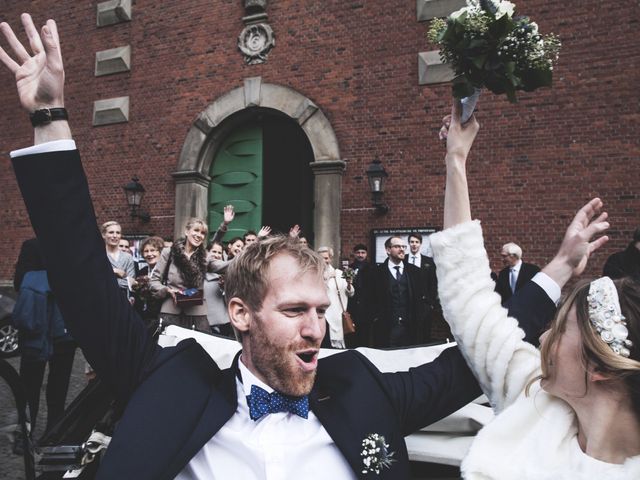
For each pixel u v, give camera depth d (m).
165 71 9.91
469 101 1.57
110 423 1.90
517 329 1.40
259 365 1.40
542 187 7.55
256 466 1.38
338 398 1.51
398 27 8.46
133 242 9.79
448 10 8.14
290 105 8.95
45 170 1.35
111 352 1.41
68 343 4.05
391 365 2.11
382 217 8.33
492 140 7.85
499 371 1.34
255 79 9.21
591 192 7.30
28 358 3.81
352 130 8.62
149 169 9.90
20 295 3.82
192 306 4.75
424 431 1.99
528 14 7.73
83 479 1.82
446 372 1.60
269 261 1.39
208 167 9.79
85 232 1.38
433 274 6.54
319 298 1.38
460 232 1.50
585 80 7.45
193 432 1.36
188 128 9.70
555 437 1.04
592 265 7.18
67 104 10.59
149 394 1.39
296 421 1.46
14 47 1.41
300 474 1.39
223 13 9.58
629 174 7.14
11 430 3.32
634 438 0.95
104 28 10.41
